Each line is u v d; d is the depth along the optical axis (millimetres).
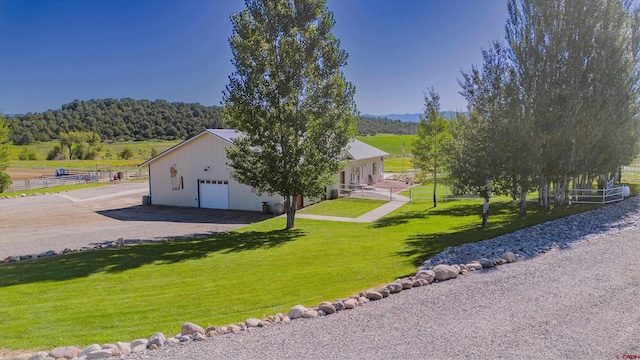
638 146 22484
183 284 9555
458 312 6578
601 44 16312
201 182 26188
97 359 5508
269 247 13914
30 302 8383
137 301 8312
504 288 7648
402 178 41281
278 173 16531
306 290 8688
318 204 26031
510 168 14938
